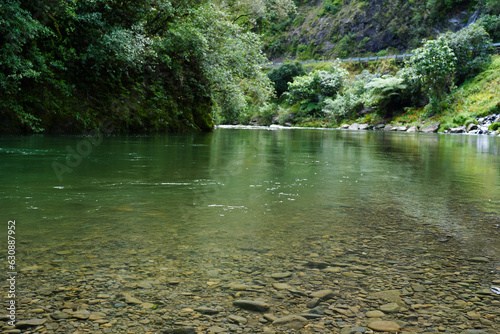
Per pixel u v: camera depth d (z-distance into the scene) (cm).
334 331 84
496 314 92
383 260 127
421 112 2380
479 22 2872
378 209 202
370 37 4319
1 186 238
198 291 102
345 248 138
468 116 1914
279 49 5341
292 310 93
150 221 168
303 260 126
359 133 1606
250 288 105
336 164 416
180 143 670
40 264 117
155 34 1160
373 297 100
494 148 720
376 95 2669
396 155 548
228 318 89
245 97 1567
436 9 3819
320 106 3344
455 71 2342
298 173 337
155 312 91
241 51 1363
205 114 1284
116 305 94
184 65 1223
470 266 122
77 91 848
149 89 1068
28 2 707
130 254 127
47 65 779
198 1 1239
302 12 5469
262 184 274
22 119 710
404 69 2619
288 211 194
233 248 136
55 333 81
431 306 96
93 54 809
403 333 83
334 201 221
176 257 126
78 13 812
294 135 1212
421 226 169
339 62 3719
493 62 2305
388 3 4303
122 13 922
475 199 231
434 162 453
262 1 2020
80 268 115
